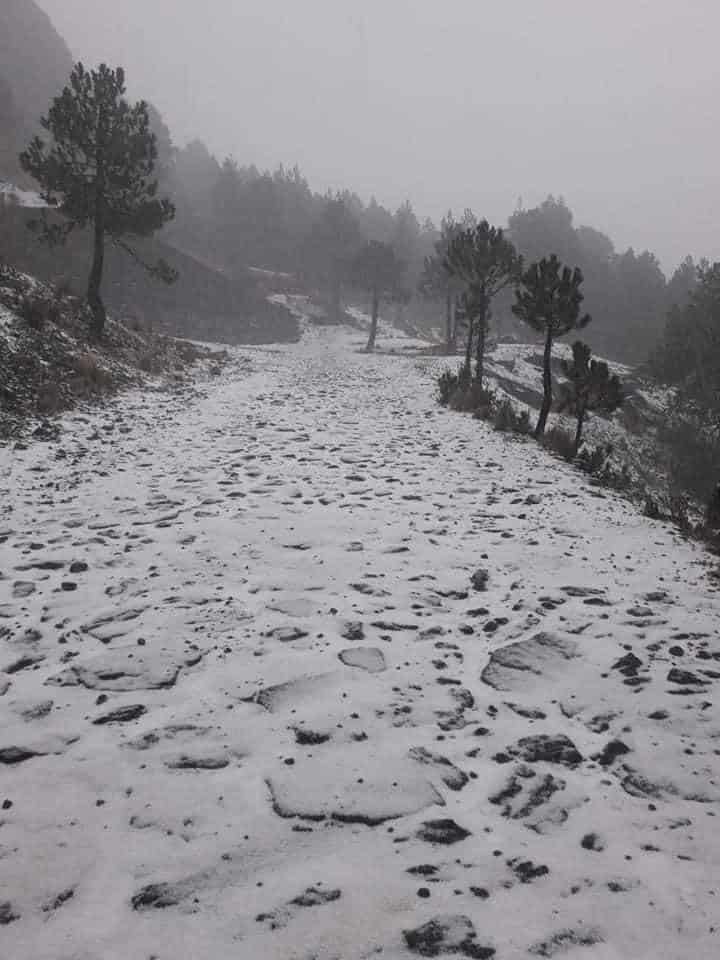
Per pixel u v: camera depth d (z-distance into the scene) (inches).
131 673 155.7
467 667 164.4
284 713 140.0
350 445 485.1
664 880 95.7
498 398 934.4
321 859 98.1
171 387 740.0
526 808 111.7
